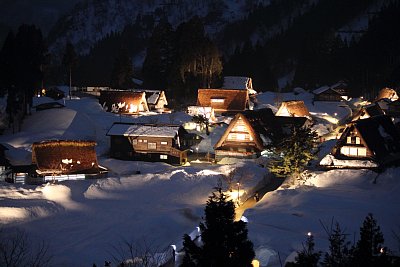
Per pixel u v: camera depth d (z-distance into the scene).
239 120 50.88
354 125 42.53
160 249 28.20
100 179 42.03
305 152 40.84
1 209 33.50
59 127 59.59
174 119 65.44
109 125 62.69
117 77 92.12
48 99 73.00
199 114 63.94
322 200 34.72
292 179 41.97
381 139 44.47
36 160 43.19
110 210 35.88
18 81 59.06
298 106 68.94
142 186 41.50
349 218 30.86
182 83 83.00
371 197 35.97
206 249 14.17
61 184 39.69
